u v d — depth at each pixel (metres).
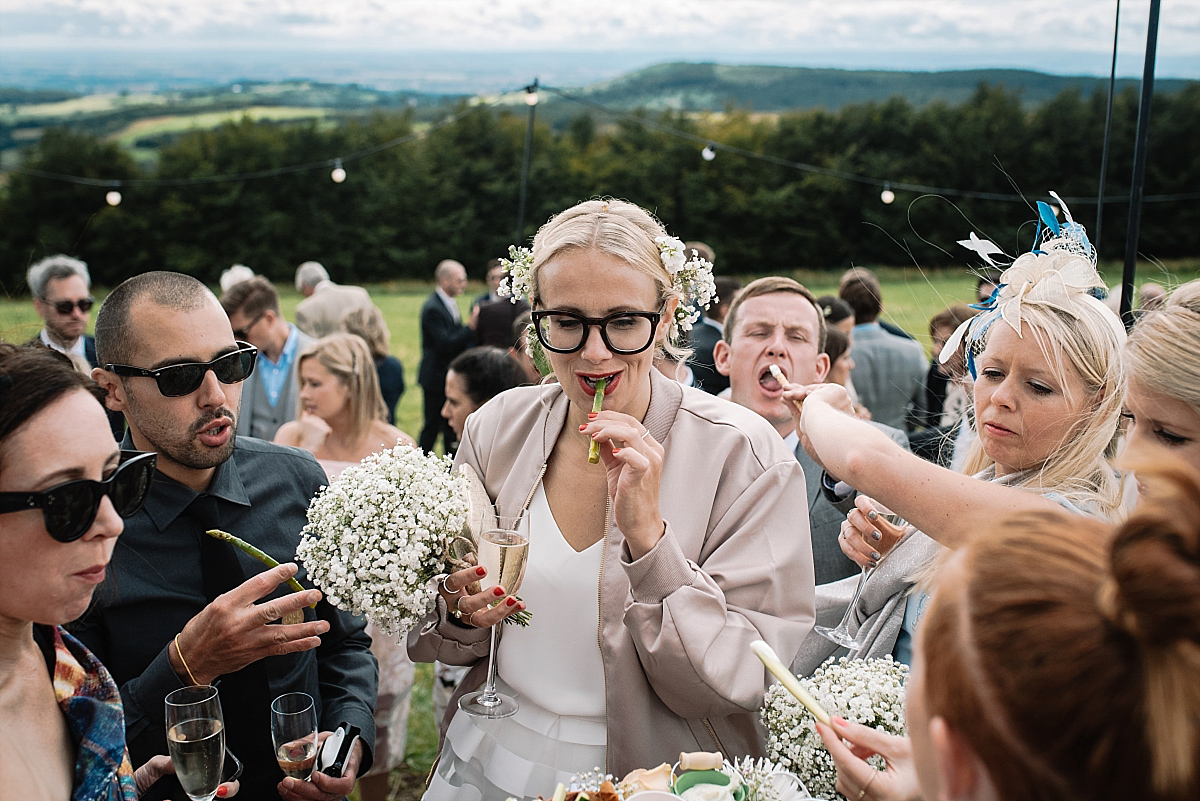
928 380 5.29
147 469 1.40
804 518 1.90
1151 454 0.77
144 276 1.93
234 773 1.83
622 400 1.82
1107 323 1.63
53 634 1.38
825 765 1.57
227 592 1.90
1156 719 0.64
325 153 36.66
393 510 1.82
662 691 1.76
